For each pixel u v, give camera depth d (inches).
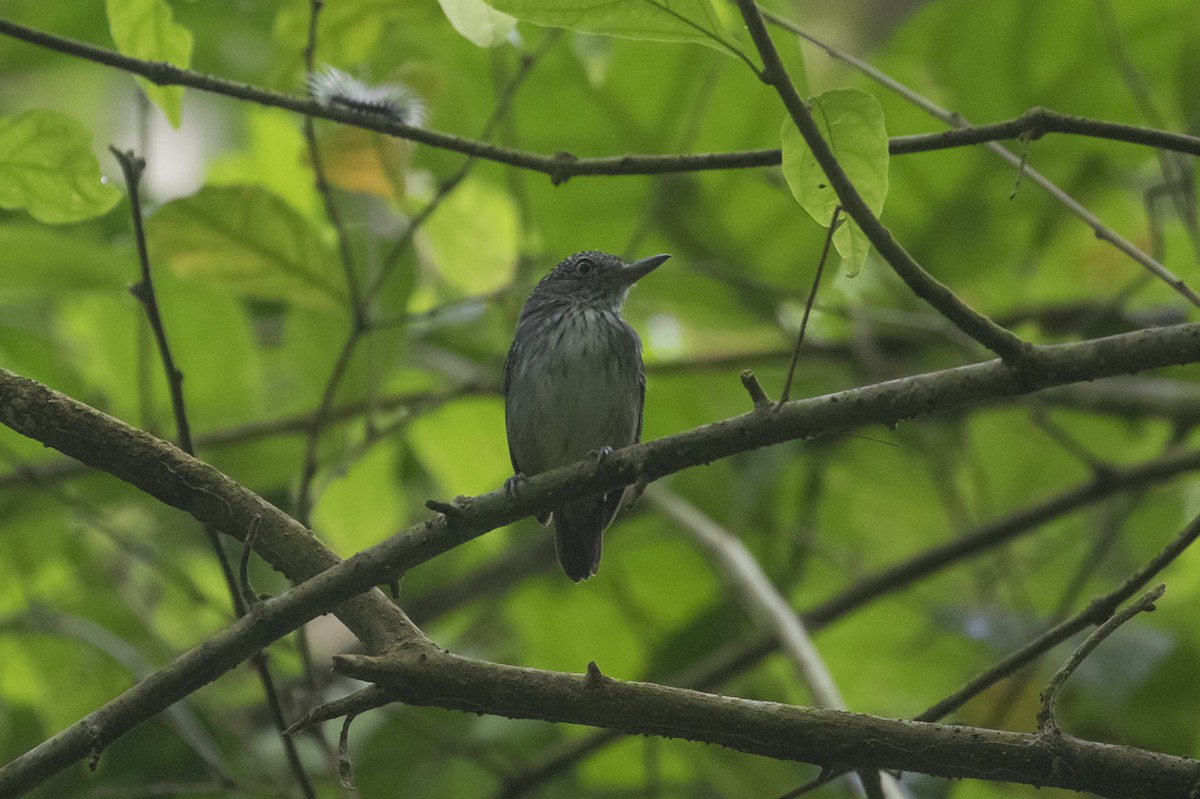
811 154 222.4
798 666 351.9
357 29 340.2
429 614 485.7
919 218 471.8
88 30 498.6
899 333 494.9
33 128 263.1
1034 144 454.0
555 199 448.5
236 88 260.8
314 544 244.7
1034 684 437.4
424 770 458.3
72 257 412.8
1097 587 501.4
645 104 434.0
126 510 465.4
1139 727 438.9
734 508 460.1
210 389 442.6
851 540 535.8
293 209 342.6
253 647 228.1
